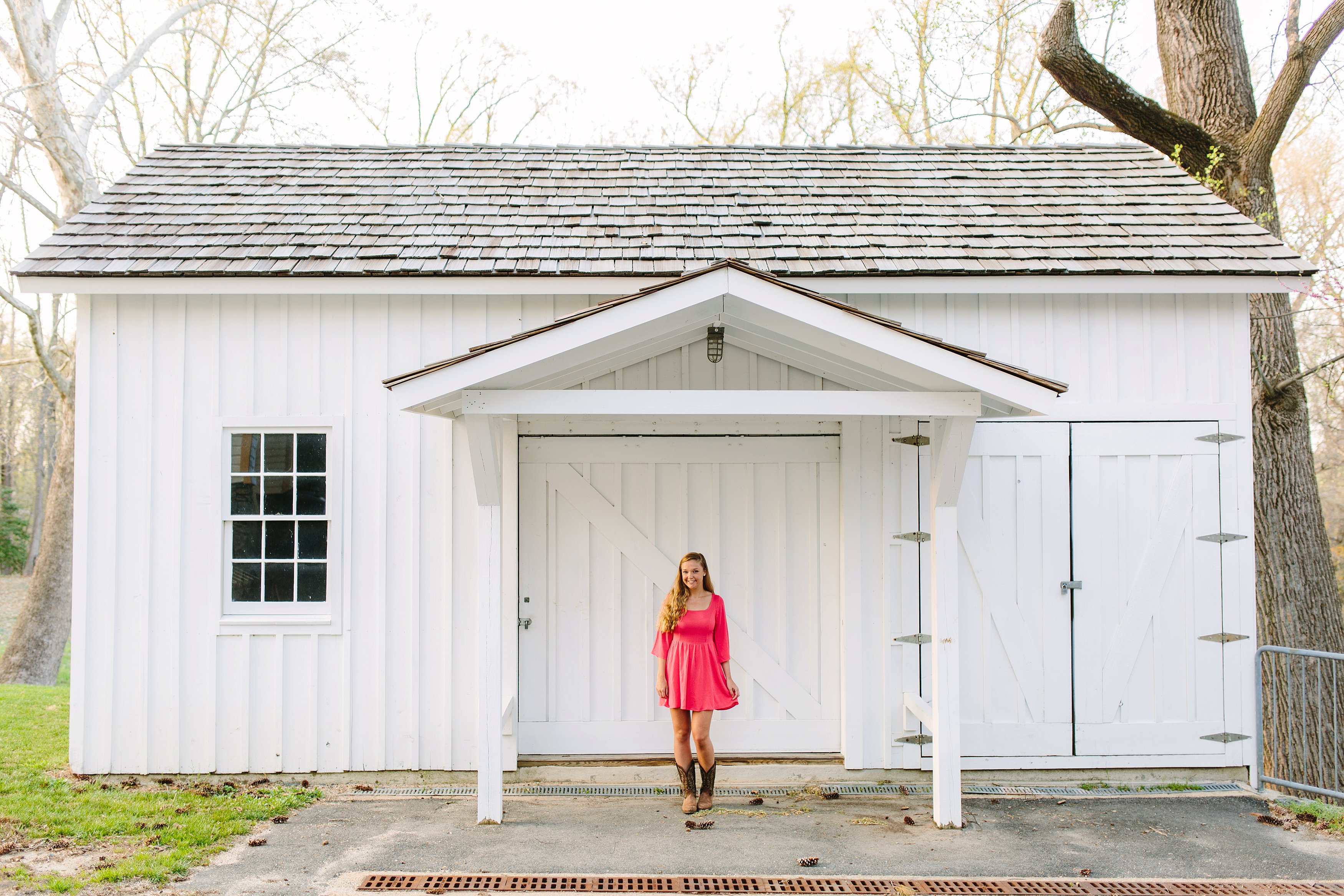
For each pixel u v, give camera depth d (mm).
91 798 5461
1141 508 6191
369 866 4480
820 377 6176
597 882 4312
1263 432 9266
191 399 6078
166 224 6445
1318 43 8805
